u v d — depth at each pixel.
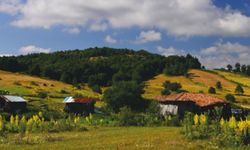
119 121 68.38
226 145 34.91
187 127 43.31
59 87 174.12
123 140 39.44
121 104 122.06
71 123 61.44
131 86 125.12
